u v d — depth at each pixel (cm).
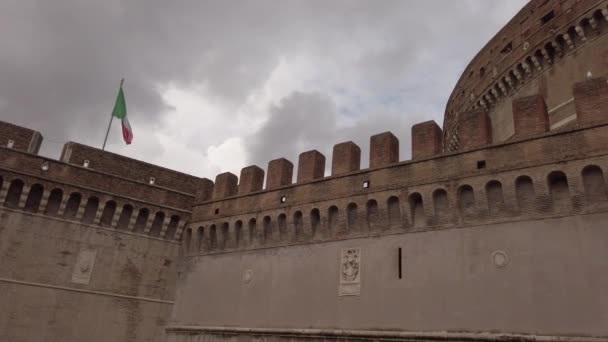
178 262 3534
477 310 2175
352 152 2945
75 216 3278
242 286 3083
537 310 2036
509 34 3997
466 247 2316
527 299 2075
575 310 1956
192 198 3691
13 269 3003
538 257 2114
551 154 2194
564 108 3316
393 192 2612
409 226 2530
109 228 3369
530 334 2014
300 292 2788
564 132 2192
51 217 3203
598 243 2000
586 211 2070
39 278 3059
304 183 3028
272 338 2778
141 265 3394
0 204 3073
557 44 3475
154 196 3544
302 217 2952
